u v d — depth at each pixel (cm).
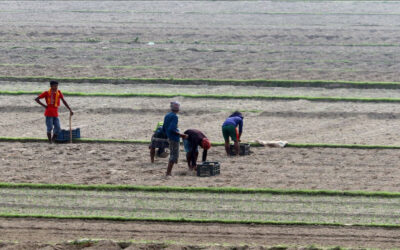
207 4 18488
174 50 13012
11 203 5316
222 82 10625
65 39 13962
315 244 4472
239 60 12281
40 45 13388
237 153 6944
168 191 5666
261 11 17412
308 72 11425
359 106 9344
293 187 5812
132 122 8512
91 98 9638
